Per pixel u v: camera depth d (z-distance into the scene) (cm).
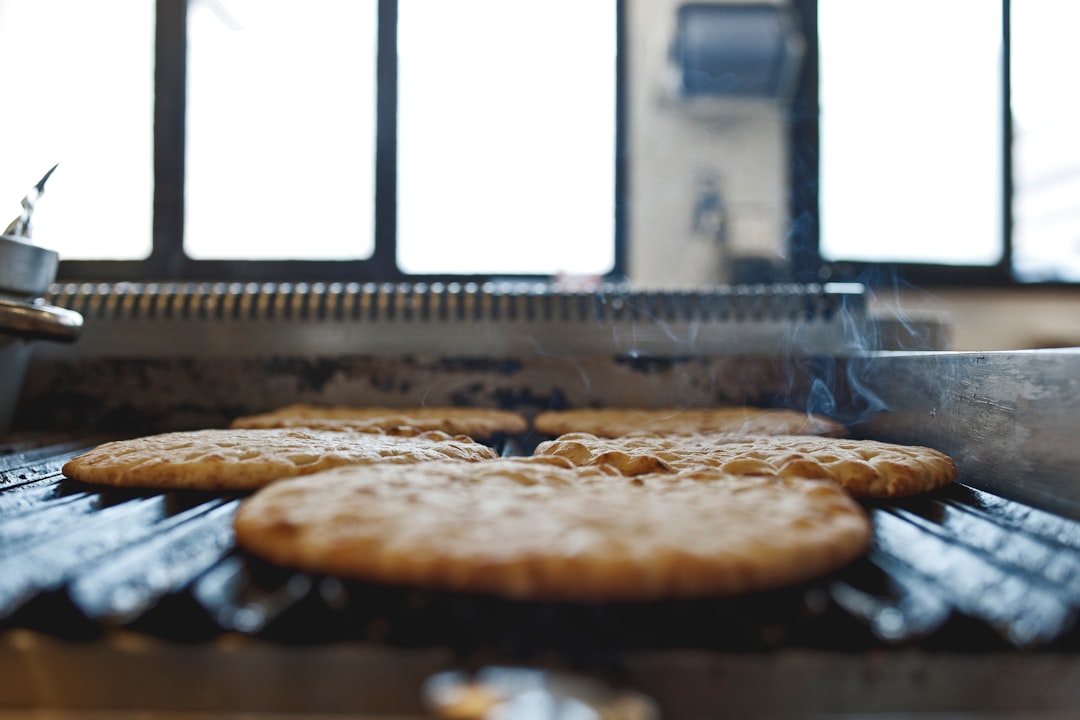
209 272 124
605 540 24
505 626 21
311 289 76
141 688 20
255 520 27
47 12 121
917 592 23
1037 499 37
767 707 19
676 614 22
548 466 39
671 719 19
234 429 59
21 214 59
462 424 62
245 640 20
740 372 75
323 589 22
